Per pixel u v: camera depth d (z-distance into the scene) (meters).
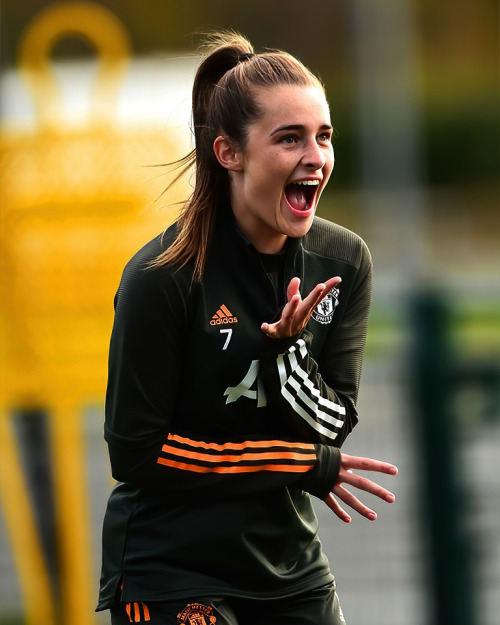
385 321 24.61
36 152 17.09
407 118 62.28
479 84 96.38
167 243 10.06
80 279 17.17
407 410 19.31
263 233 10.20
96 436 21.53
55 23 17.98
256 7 106.12
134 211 17.08
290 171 9.73
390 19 62.34
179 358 10.09
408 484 19.70
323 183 10.04
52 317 17.23
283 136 9.72
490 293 18.92
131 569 10.58
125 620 10.62
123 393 10.08
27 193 17.14
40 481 19.19
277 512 10.62
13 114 21.56
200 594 10.36
